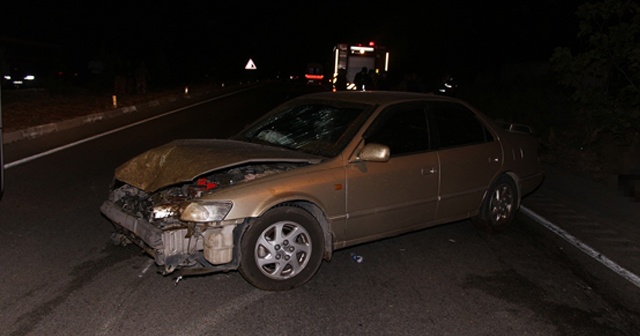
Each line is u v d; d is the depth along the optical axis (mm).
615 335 4160
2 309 4121
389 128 5402
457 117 6105
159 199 4805
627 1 11602
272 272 4613
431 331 4086
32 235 5773
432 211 5691
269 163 5059
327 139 5297
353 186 4973
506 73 28172
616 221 7414
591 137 12891
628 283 5219
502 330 4156
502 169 6363
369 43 25562
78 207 6895
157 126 15688
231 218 4328
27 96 21141
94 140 12500
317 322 4145
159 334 3855
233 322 4078
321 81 51750
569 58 12227
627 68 12297
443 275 5195
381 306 4469
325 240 4961
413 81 20281
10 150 10773
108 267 5000
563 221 7312
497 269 5414
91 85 25469
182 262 4477
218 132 14836
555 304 4660
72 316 4055
